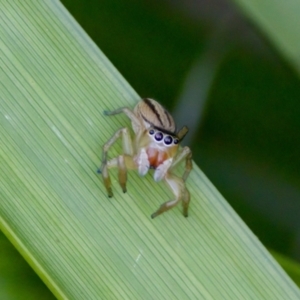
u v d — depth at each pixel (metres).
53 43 0.22
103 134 0.23
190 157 0.23
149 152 0.23
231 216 0.23
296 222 0.24
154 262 0.23
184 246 0.23
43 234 0.23
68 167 0.23
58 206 0.23
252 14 0.23
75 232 0.23
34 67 0.22
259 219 0.24
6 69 0.22
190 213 0.23
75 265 0.23
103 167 0.22
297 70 0.23
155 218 0.23
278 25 0.22
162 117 0.23
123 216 0.23
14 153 0.23
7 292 0.22
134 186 0.23
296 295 0.23
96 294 0.23
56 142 0.23
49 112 0.23
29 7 0.22
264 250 0.23
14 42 0.22
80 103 0.23
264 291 0.23
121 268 0.23
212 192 0.23
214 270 0.23
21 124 0.23
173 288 0.23
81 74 0.23
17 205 0.23
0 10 0.22
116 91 0.23
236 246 0.23
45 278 0.22
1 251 0.23
